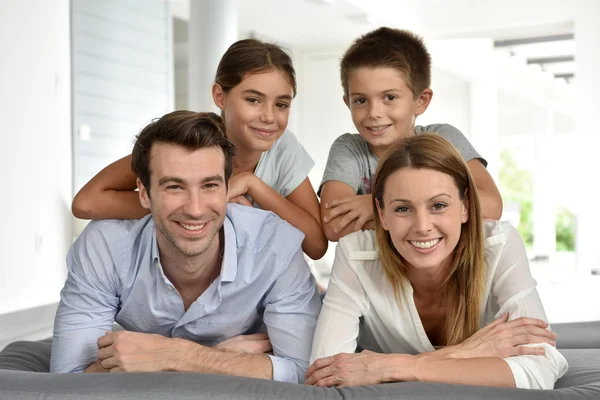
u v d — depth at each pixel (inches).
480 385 67.9
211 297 84.3
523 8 367.2
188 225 76.4
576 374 80.1
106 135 291.6
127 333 78.6
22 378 70.5
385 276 83.4
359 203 97.0
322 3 335.6
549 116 642.2
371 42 103.5
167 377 68.8
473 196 79.3
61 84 249.4
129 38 305.1
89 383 68.1
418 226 75.7
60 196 246.8
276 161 106.4
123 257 83.3
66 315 83.7
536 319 78.5
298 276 86.0
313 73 466.0
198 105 283.0
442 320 88.2
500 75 510.0
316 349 81.1
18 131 225.1
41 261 235.8
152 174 76.1
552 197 638.5
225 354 79.5
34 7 234.2
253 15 377.4
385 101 102.7
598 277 339.3
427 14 386.9
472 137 516.4
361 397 65.1
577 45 353.1
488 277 83.4
